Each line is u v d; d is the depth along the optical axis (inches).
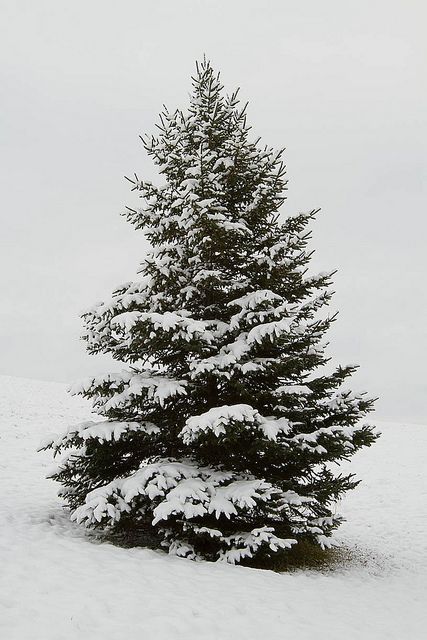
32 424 962.7
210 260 398.3
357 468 970.1
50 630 203.3
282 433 361.1
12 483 558.3
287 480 359.3
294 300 406.9
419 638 264.7
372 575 384.5
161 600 248.7
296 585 309.4
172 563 311.9
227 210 410.9
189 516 303.6
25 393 1380.4
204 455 374.9
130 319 328.2
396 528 623.2
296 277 392.2
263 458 365.4
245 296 376.5
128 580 269.3
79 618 216.1
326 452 341.1
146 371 390.9
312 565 380.8
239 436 338.0
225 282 383.6
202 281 381.4
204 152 382.6
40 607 222.5
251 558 352.2
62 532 366.0
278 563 358.6
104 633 207.9
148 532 393.7
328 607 282.8
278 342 356.5
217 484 340.5
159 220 398.0
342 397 368.5
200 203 366.0
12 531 336.8
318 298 378.9
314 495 353.7
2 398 1230.3
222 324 378.9
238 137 419.8
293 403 368.5
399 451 1135.6
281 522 355.6
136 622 222.1
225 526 354.9
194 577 289.9
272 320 372.8
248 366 349.4
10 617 209.3
